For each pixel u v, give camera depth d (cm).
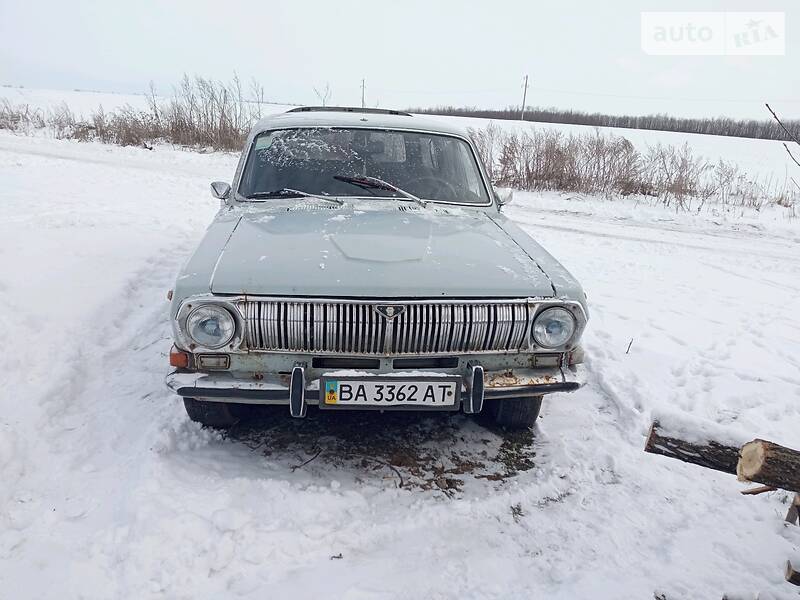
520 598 212
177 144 1630
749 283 667
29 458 271
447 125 418
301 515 246
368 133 388
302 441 305
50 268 508
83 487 254
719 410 363
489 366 269
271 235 298
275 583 212
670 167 1406
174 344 260
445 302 255
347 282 254
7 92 3362
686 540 246
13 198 823
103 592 201
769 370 427
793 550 241
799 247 873
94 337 402
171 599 202
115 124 1698
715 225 1021
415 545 238
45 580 204
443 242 303
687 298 598
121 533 224
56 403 318
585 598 211
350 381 254
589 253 775
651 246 834
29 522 233
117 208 816
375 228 314
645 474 292
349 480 276
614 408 361
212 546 223
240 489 257
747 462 182
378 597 209
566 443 316
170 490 249
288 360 258
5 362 346
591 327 498
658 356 438
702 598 215
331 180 366
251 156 378
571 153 1341
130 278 518
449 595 213
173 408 322
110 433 297
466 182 388
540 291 266
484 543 241
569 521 257
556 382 270
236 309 249
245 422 319
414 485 276
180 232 701
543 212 1073
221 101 1673
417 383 257
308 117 399
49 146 1452
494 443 314
